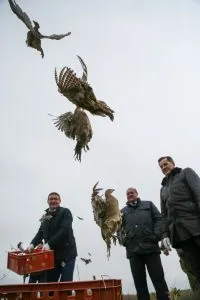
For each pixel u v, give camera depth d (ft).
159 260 10.53
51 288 8.12
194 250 8.70
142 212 10.90
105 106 5.22
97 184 5.74
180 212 8.73
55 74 5.16
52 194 11.90
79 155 5.28
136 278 10.61
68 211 11.75
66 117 5.53
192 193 8.80
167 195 9.12
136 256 10.64
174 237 8.87
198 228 8.48
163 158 9.56
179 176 9.06
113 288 8.05
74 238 11.66
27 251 10.46
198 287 10.45
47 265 9.71
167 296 10.22
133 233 10.69
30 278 11.60
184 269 11.53
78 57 5.12
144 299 10.44
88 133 5.17
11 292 8.19
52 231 11.52
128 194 11.30
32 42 4.75
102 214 5.55
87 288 8.09
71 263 11.18
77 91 5.08
